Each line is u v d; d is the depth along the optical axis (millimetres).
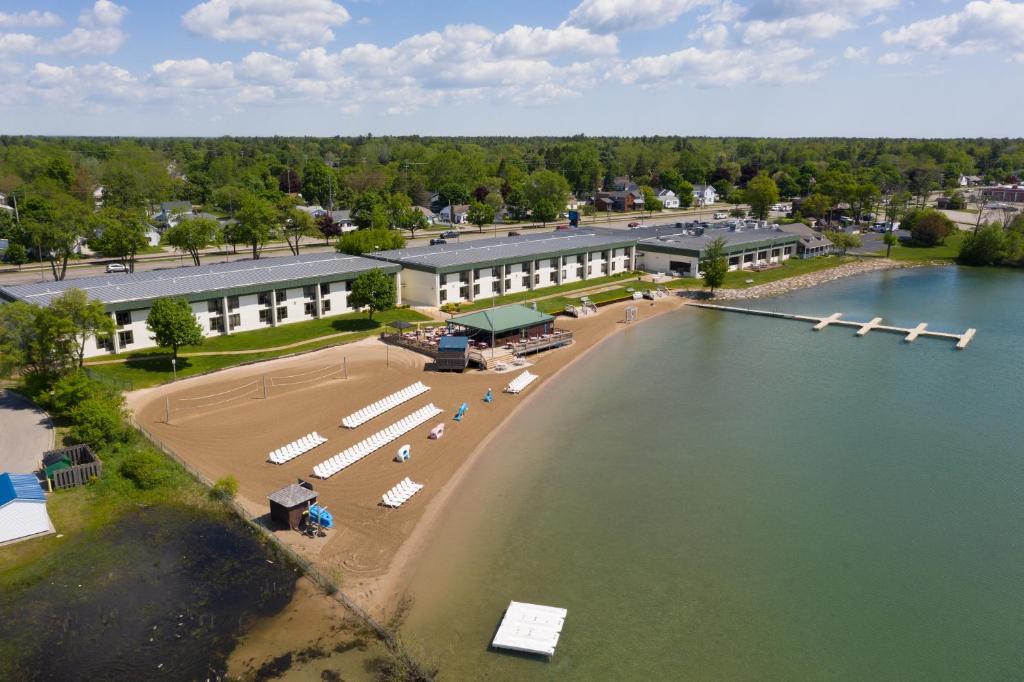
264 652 37281
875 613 41906
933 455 63812
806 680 36438
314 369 82750
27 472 53250
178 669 36000
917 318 117750
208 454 59656
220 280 96312
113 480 54000
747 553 47938
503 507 53219
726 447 65125
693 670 36969
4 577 42906
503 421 70188
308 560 45156
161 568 44156
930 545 49219
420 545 47688
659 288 136875
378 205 197250
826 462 62188
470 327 92250
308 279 100250
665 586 44094
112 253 133375
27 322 65562
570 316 115938
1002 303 129875
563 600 42438
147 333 85688
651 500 54906
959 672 37219
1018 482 58656
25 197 185500
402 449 60250
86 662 36344
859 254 182375
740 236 165125
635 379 84625
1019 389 81750
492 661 37219
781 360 93250
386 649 37781
